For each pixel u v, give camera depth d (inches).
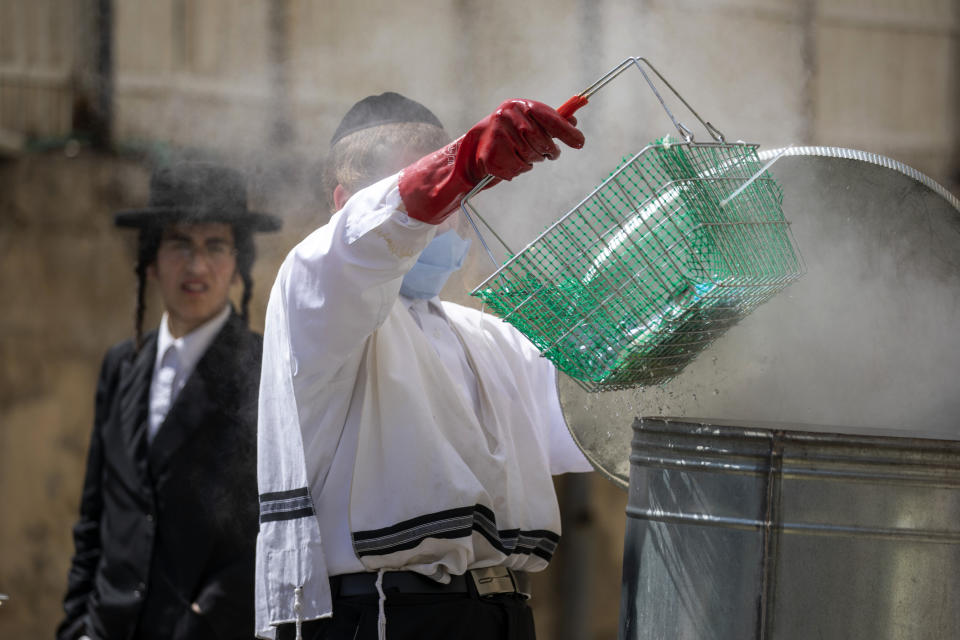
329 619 180.2
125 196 644.7
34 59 650.8
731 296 180.1
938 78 760.3
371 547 176.9
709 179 173.8
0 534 625.9
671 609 172.4
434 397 187.2
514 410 199.2
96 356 637.3
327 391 180.7
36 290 635.5
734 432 166.7
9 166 638.5
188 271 306.3
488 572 185.9
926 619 163.3
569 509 629.3
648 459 178.1
